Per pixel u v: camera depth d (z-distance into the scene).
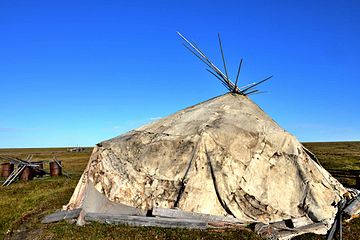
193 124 14.70
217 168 13.00
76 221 12.62
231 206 12.53
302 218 12.14
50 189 21.95
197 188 12.75
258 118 15.02
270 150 13.73
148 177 13.61
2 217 15.21
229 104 15.98
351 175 27.50
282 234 11.13
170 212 12.17
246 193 12.75
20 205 17.48
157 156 14.01
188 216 12.09
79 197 14.60
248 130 14.02
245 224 11.91
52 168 29.16
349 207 12.94
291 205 12.78
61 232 11.57
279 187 13.06
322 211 12.42
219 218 11.98
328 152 68.69
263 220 12.34
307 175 13.36
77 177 27.91
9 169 27.66
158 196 13.07
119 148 14.83
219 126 14.12
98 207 13.65
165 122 15.82
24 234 12.14
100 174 14.43
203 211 12.41
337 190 14.25
